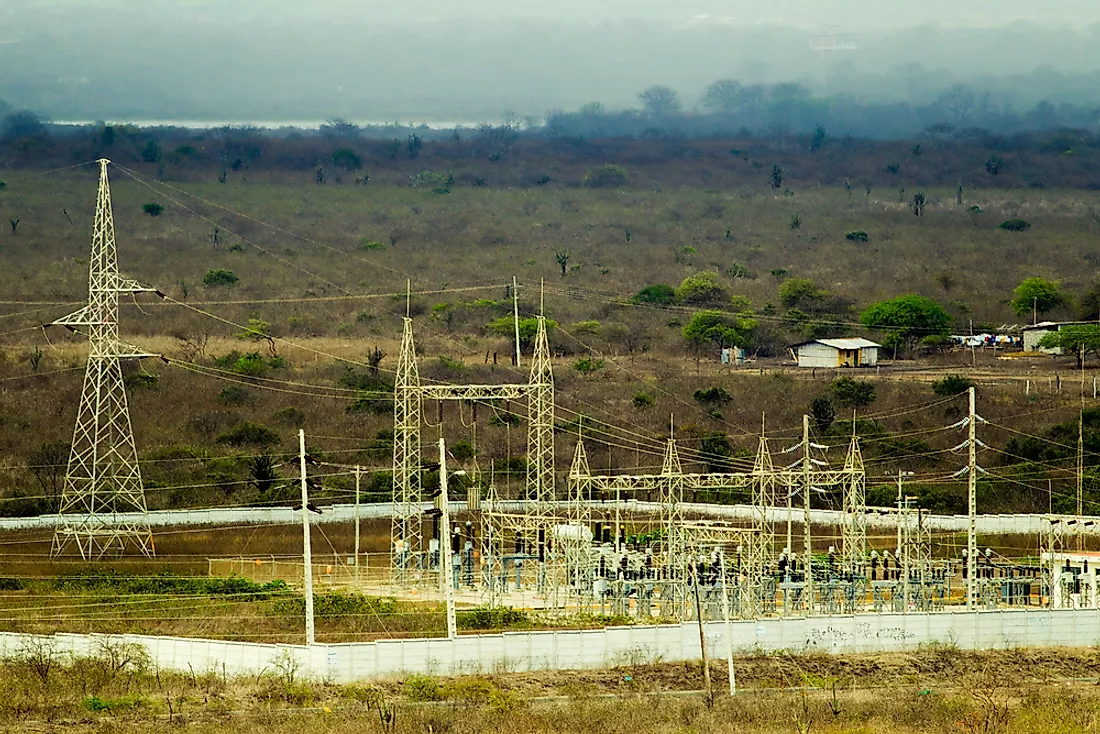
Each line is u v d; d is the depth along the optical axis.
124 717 182.50
